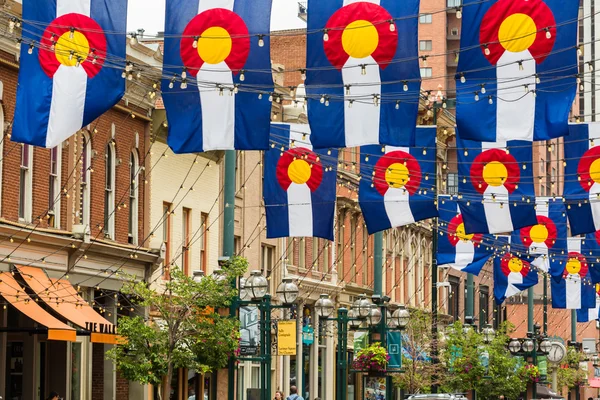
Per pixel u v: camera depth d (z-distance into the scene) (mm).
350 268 79000
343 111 28656
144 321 41875
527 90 29703
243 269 38906
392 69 27672
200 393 55844
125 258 48406
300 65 86562
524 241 57938
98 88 25500
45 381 45594
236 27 27078
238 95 27578
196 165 55625
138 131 50219
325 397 74625
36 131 25188
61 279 43469
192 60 27203
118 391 49656
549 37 27984
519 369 82188
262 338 40688
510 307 145000
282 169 42281
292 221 42344
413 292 95500
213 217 57531
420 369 68500
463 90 29594
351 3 27641
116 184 48406
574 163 42375
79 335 43188
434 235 64312
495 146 42406
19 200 41719
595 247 64125
